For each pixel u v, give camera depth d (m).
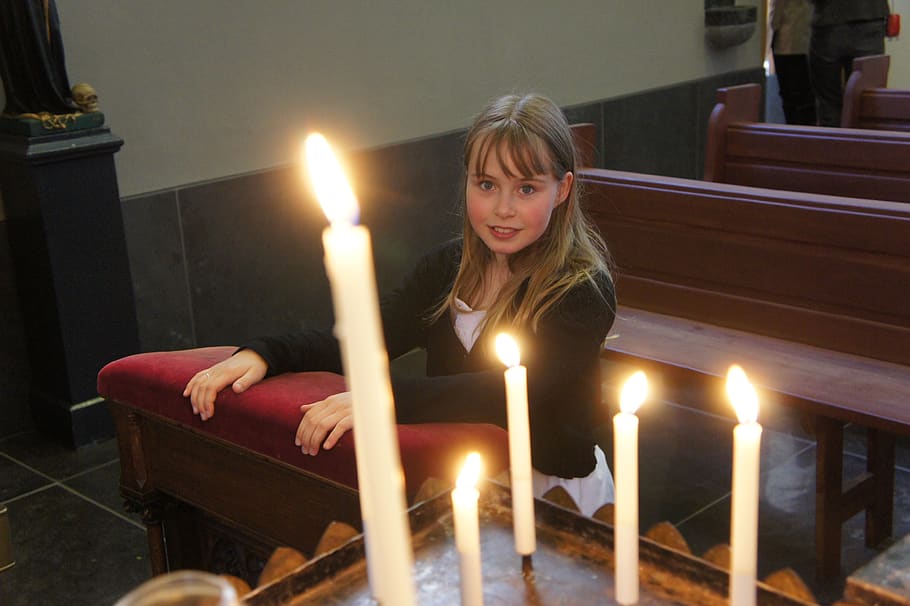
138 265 4.00
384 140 4.78
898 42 8.55
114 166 3.64
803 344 3.09
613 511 1.20
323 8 4.43
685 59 6.44
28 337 3.83
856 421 2.58
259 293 4.41
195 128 4.11
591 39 5.78
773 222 3.07
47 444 3.82
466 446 1.70
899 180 4.02
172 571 2.22
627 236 3.47
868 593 1.04
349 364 0.50
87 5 3.73
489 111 1.82
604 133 5.96
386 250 4.86
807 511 3.16
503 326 1.86
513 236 1.80
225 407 1.88
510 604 1.02
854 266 2.92
